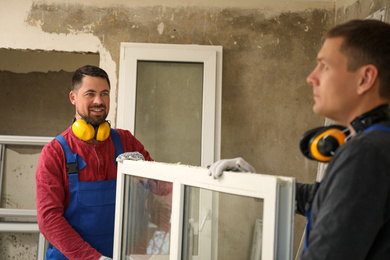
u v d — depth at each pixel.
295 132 3.08
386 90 0.80
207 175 1.07
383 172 0.72
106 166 1.83
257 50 3.08
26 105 4.63
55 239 1.61
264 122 3.07
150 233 1.34
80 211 1.73
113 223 1.79
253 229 0.92
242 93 3.06
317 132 0.92
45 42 2.96
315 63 3.11
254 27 3.09
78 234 1.65
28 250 3.96
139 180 1.43
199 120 2.95
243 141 3.05
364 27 0.82
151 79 2.95
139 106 2.92
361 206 0.71
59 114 4.67
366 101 0.82
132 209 1.47
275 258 0.84
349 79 0.82
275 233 0.84
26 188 4.02
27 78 4.66
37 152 4.06
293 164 3.07
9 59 4.66
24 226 3.06
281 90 3.09
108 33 3.00
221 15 3.07
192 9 3.06
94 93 1.76
